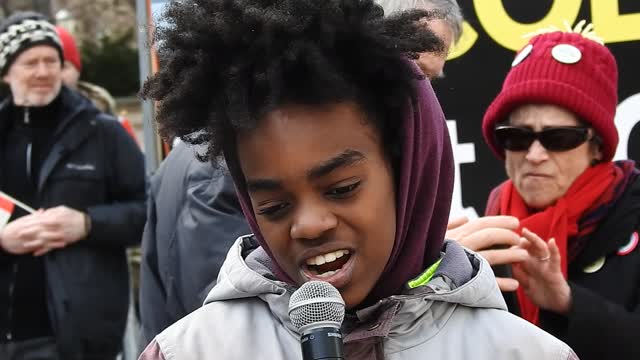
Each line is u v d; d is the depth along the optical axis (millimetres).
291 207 1427
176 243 2545
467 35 3225
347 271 1441
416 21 1511
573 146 2551
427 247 1647
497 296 1632
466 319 1600
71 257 3971
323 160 1385
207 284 2418
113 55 10211
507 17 3217
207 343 1589
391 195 1492
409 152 1498
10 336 3943
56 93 4090
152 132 3484
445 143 1638
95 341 3971
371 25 1442
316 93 1382
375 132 1456
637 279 2496
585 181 2594
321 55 1395
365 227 1433
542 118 2551
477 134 3215
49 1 9195
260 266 1653
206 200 2475
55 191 4027
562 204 2568
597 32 3191
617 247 2537
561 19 3201
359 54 1452
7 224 3971
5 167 4039
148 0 3273
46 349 3963
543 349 1560
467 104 3219
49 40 4082
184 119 1546
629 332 2361
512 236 2398
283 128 1385
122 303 4066
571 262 2576
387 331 1534
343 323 1581
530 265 2398
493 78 3215
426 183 1576
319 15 1426
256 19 1419
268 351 1574
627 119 3164
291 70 1388
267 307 1642
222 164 1643
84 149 4082
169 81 1546
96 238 3996
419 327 1568
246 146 1421
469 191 3213
